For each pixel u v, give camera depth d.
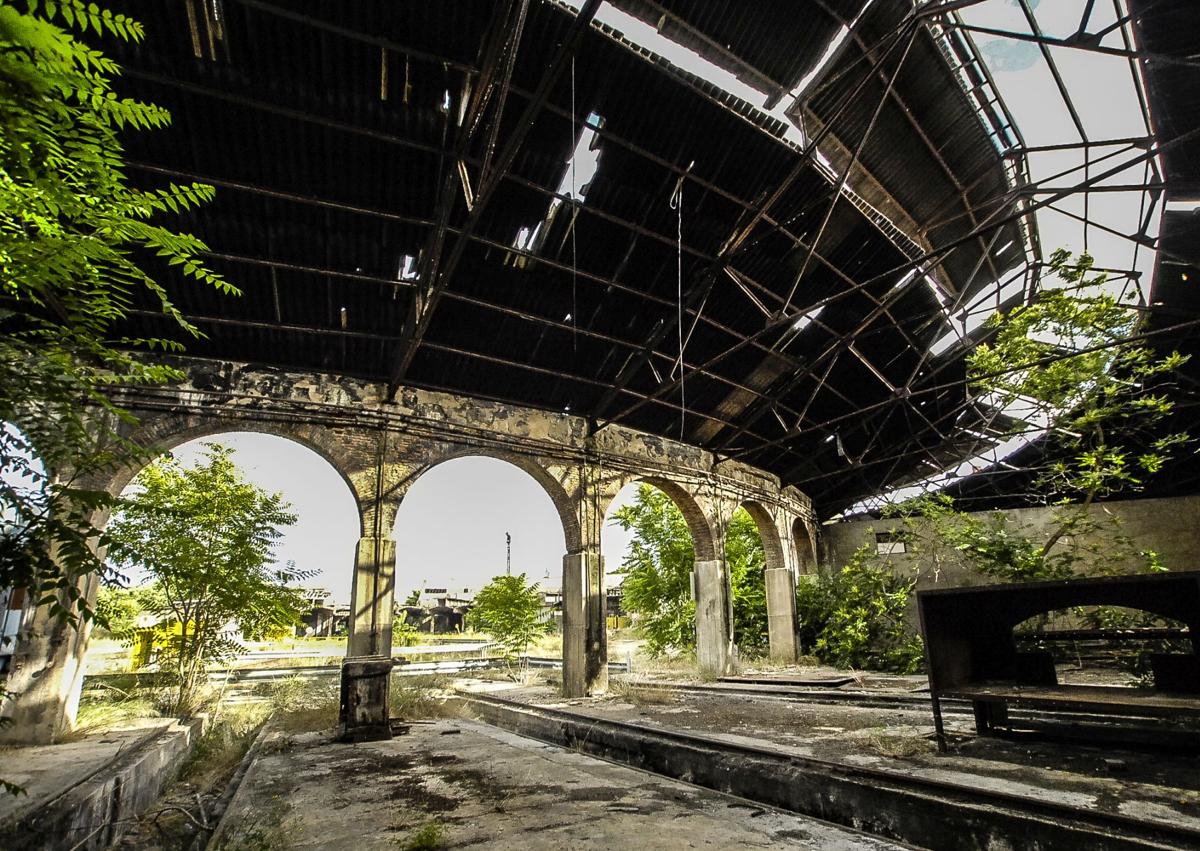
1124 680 11.76
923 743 6.77
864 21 7.81
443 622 50.84
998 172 10.51
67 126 3.03
